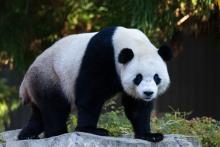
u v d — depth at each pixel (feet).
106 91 54.80
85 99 54.49
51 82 57.41
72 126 66.33
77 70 55.42
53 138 53.72
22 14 94.27
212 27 88.84
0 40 93.35
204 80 119.85
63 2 95.04
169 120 65.21
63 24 94.68
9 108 103.96
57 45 58.44
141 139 54.70
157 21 82.84
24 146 54.85
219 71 119.85
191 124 64.64
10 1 94.68
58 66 56.95
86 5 94.17
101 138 52.85
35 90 58.29
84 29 93.81
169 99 118.11
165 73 53.62
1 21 93.71
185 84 119.03
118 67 54.24
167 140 55.16
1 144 56.54
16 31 93.56
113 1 88.12
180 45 95.61
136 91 53.42
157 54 53.93
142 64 52.95
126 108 56.54
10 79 107.65
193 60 118.93
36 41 94.84
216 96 119.85
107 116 66.85
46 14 95.04
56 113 57.52
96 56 54.24
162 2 82.28
